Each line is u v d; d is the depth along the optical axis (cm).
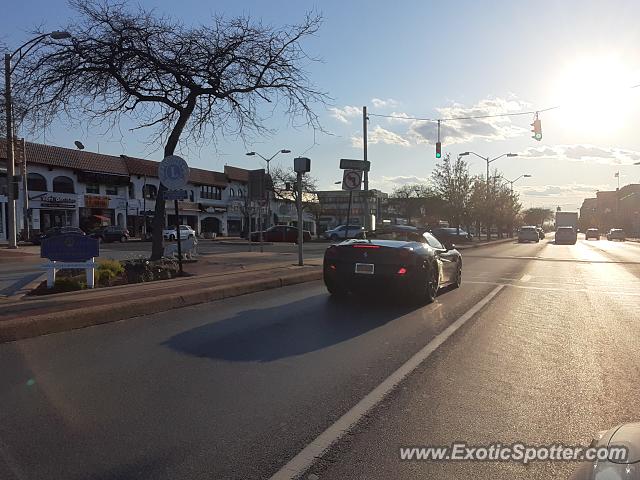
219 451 398
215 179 6538
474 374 598
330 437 425
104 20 1457
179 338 753
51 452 394
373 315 950
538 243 5572
